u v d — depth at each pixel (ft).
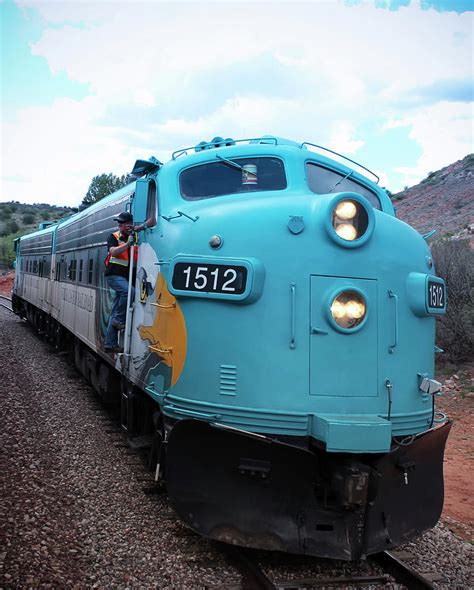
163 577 13.26
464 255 47.42
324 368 13.52
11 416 25.25
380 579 13.70
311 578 13.61
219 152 17.15
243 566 13.73
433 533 16.93
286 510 13.52
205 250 14.38
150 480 18.93
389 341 14.17
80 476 19.08
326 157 18.08
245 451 13.46
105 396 25.66
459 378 38.70
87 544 14.52
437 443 15.05
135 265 19.39
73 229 37.52
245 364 13.69
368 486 13.33
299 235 13.78
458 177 156.76
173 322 15.11
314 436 13.30
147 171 19.42
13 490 17.25
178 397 14.79
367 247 14.05
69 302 36.73
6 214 273.33
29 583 12.35
